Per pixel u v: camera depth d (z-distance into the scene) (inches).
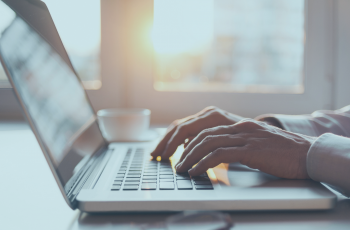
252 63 48.1
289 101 41.8
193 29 44.4
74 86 21.0
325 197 11.6
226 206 11.3
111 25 40.8
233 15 46.9
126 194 11.8
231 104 41.8
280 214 11.4
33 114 11.1
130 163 17.8
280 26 45.1
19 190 14.3
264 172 15.1
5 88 40.3
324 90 41.8
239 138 15.7
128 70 41.6
